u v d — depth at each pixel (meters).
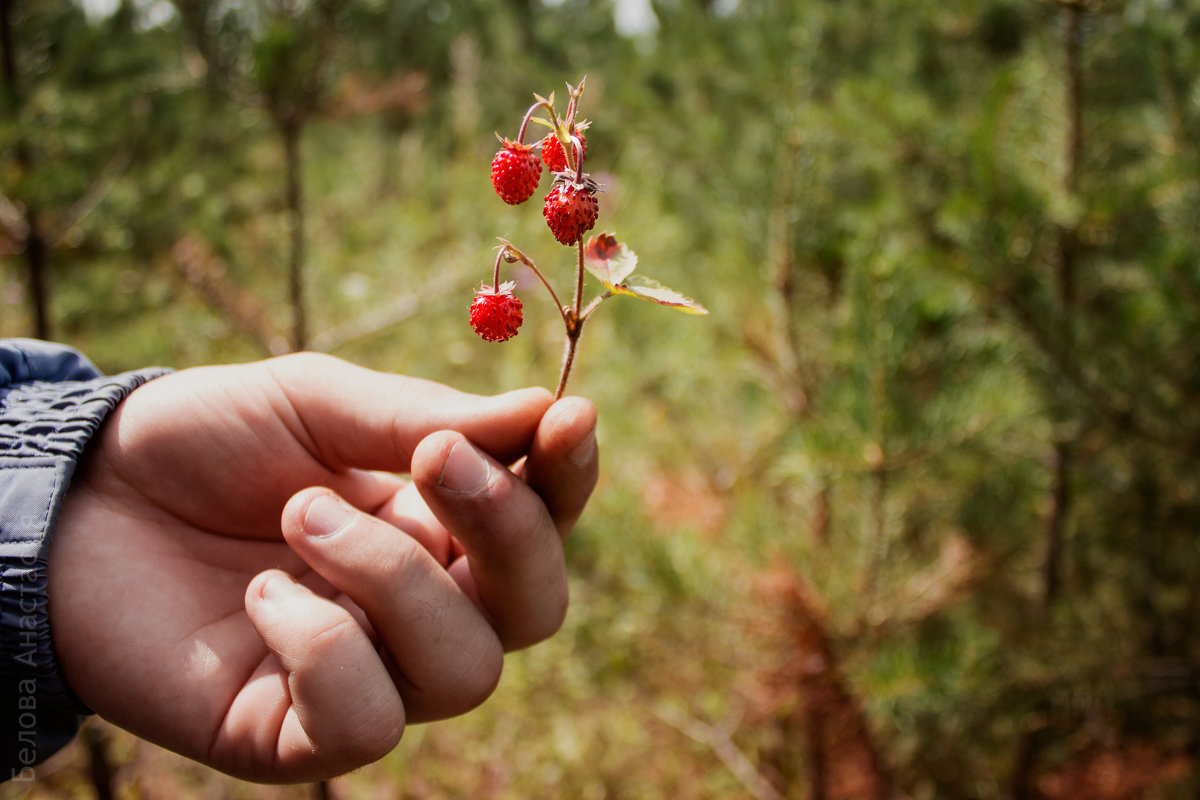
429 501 0.32
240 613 0.34
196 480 0.35
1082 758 0.68
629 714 0.81
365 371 0.36
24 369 0.35
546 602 0.34
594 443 0.33
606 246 0.31
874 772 0.65
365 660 0.30
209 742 0.32
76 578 0.32
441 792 0.77
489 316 0.31
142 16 0.85
